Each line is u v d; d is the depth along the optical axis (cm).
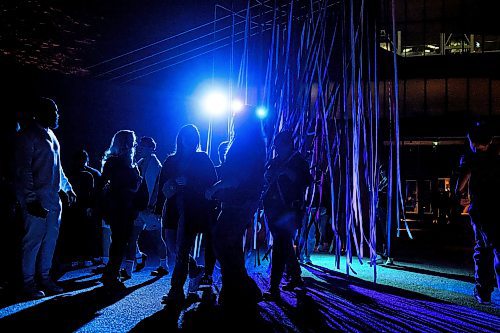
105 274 466
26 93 876
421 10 1535
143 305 401
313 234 712
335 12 437
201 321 349
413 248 1044
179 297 397
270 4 475
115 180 468
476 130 442
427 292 496
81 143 972
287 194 424
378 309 402
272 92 429
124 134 480
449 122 1441
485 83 1439
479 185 435
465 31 1512
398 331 331
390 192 421
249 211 339
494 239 424
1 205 512
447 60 1454
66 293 450
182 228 400
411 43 1551
